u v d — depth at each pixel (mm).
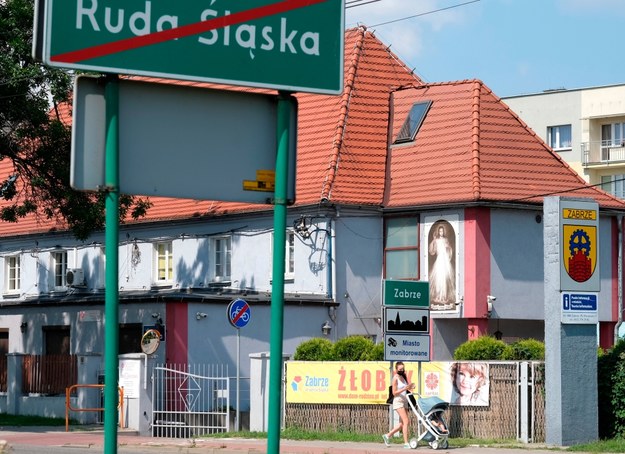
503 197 35250
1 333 42750
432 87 39219
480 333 34719
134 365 30828
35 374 36219
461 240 35062
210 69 7301
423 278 35875
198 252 40812
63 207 34969
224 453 24250
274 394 7301
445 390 25094
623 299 38094
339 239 36281
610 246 37969
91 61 6992
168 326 33969
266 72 7414
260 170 7422
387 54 41531
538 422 23766
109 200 6938
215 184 7289
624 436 23250
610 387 23469
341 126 38344
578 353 22859
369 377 26766
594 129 76438
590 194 37531
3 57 32062
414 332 24141
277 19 7465
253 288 38625
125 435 29844
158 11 7172
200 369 33688
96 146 7012
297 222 37000
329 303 35719
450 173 36094
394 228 36844
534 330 36688
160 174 7172
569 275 22766
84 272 44844
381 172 37844
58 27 6930
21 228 47750
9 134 33844
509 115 37594
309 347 29812
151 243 42594
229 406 30250
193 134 7262
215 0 7324
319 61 7551
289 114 7473
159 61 7172
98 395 33688
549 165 37406
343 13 7641
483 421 24500
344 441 25484
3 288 48781
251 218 38938
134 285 43094
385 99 40031
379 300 36844
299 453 22891
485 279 34781
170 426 30531
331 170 37031
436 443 22641
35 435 28891
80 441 27062
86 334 38875
